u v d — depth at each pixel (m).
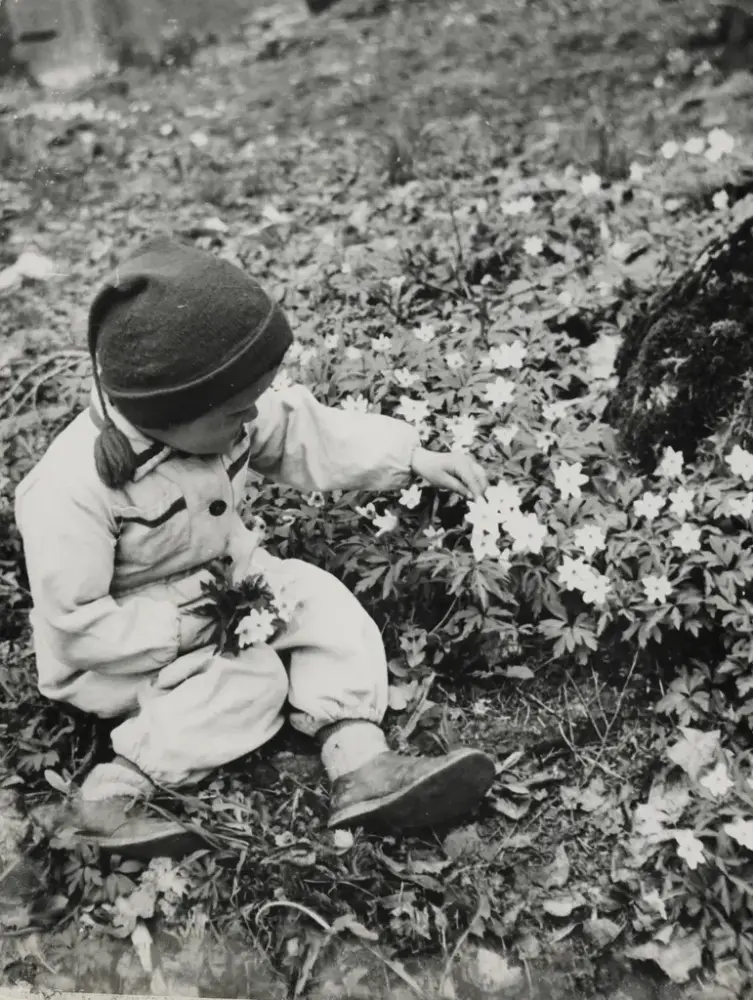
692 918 2.31
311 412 2.57
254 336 2.06
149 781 2.34
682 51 5.73
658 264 3.58
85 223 4.50
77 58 6.39
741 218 3.02
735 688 2.62
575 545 2.69
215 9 7.04
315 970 2.25
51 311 3.91
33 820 2.39
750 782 2.46
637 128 4.90
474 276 3.77
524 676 2.64
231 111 5.69
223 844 2.34
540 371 3.26
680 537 2.60
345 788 2.34
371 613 2.78
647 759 2.53
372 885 2.33
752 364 2.95
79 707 2.43
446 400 3.05
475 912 2.30
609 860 2.39
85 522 2.20
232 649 2.38
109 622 2.25
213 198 4.63
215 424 2.16
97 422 2.23
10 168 5.00
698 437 2.98
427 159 4.77
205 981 2.23
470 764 2.24
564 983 2.24
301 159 4.98
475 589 2.64
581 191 4.21
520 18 6.54
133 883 2.32
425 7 7.00
